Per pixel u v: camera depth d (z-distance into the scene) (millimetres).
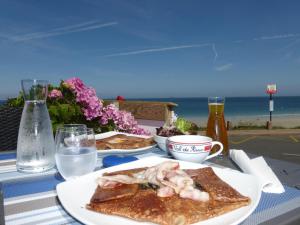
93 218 702
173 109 3014
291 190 929
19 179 1054
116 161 1196
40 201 836
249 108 67938
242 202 761
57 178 1068
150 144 1578
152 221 678
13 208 786
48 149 1185
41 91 1183
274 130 16422
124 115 2375
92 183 929
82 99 2078
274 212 770
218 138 1465
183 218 671
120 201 766
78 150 1042
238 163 1222
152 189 839
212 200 768
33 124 1161
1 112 1932
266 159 1398
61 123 1927
